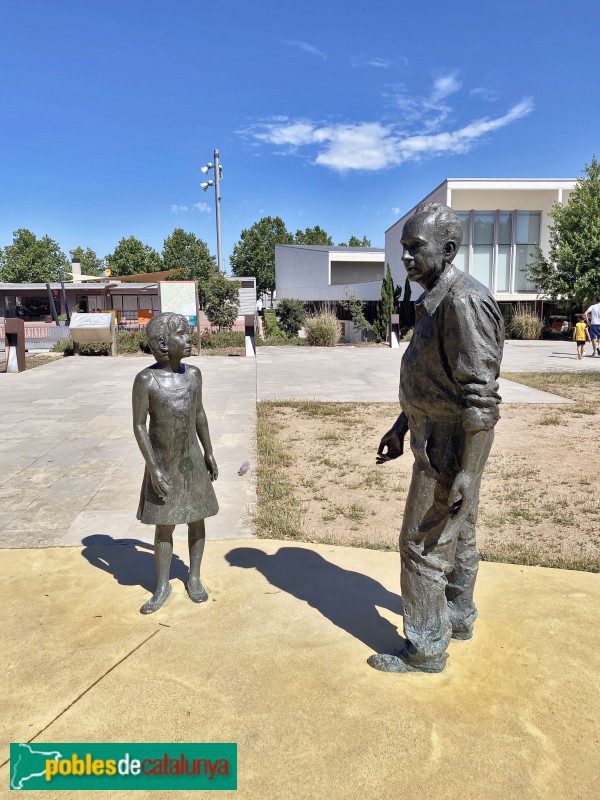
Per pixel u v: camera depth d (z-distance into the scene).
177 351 3.33
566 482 6.33
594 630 3.21
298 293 46.66
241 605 3.51
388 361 18.89
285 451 7.80
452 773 2.22
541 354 20.05
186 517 3.39
